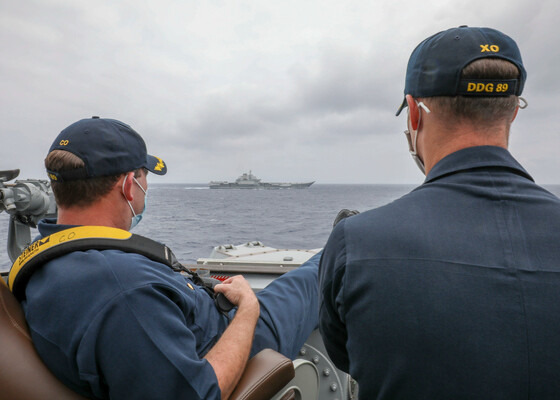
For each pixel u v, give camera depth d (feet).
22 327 3.45
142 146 4.52
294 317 6.00
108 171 4.09
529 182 2.58
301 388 5.16
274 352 4.44
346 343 2.90
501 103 2.60
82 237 3.86
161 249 4.39
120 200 4.30
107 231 4.00
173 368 3.39
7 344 3.26
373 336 2.45
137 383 3.31
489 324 2.17
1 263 27.30
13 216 7.73
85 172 4.00
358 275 2.55
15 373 3.19
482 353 2.16
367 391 2.54
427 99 2.80
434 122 2.78
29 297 3.55
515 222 2.36
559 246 2.22
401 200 2.81
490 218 2.42
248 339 4.45
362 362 2.53
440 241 2.42
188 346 3.62
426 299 2.31
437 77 2.66
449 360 2.22
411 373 2.32
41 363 3.34
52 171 4.04
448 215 2.52
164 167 5.14
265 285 7.93
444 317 2.25
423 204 2.64
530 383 2.08
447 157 2.72
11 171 7.29
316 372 5.42
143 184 4.80
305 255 11.80
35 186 7.53
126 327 3.34
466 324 2.20
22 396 3.16
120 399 3.35
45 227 4.06
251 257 11.51
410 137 3.23
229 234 72.54
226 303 5.05
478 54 2.55
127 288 3.46
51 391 3.27
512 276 2.21
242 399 3.81
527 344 2.10
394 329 2.36
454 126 2.71
